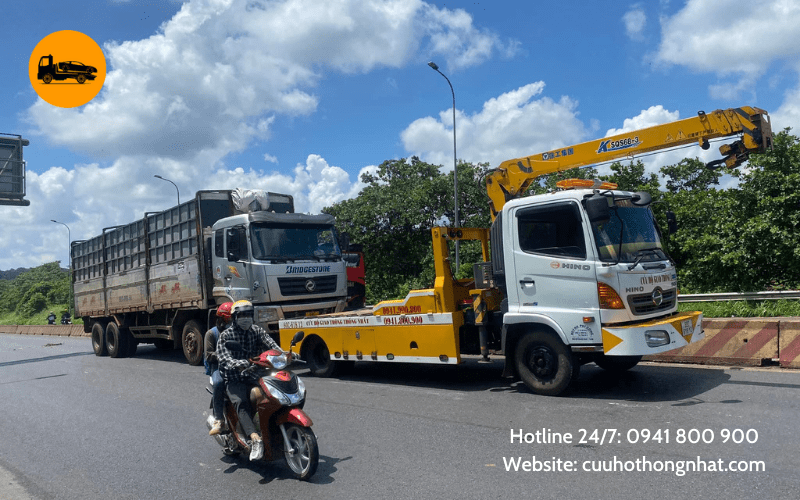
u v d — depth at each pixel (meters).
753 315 12.20
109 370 13.59
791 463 4.72
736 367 8.88
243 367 5.24
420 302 8.92
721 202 15.19
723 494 4.20
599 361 9.34
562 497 4.34
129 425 7.61
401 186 30.03
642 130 8.96
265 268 11.33
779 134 14.00
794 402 6.57
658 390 7.62
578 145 9.55
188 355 13.52
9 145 25.88
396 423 6.87
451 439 6.05
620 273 7.19
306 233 12.30
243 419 5.32
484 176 10.26
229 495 4.91
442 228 8.86
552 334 7.70
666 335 7.14
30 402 9.84
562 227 7.59
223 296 12.09
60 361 16.52
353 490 4.80
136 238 15.39
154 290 14.55
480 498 4.43
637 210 8.00
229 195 13.20
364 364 12.00
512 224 8.07
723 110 8.26
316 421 7.25
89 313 18.08
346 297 12.72
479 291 8.49
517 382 8.88
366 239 27.80
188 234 13.06
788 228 13.81
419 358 8.91
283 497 4.77
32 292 64.81
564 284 7.51
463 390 8.61
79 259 18.77
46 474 5.78
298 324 10.78
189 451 6.28
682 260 16.00
